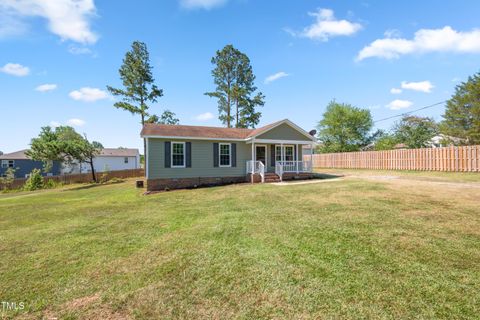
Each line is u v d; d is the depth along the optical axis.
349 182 12.75
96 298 3.13
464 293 2.90
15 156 34.09
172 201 10.08
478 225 5.25
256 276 3.48
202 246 4.70
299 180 15.94
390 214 6.28
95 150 26.67
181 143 15.05
